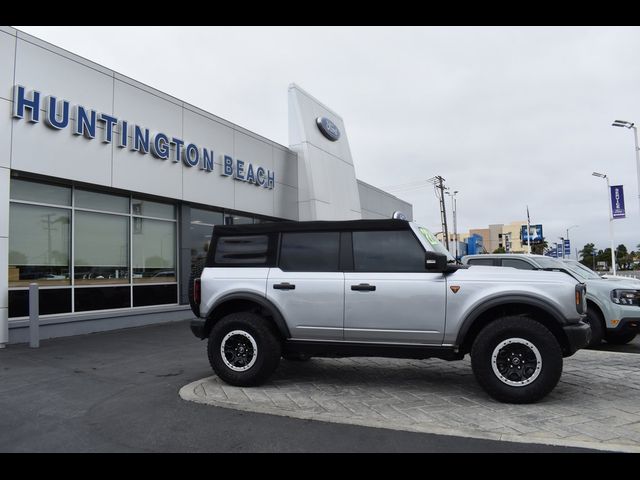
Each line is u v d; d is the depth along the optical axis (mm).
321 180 19859
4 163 9195
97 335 10633
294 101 19547
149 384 6305
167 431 4449
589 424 4520
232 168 15367
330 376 6535
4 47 9273
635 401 5273
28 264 10125
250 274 6047
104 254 11836
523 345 5082
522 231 55031
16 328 9438
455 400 5355
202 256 14898
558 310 5129
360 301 5613
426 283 5453
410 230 5723
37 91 9758
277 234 6133
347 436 4273
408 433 4328
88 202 11477
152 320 12570
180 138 13477
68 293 10891
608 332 8664
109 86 11398
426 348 5488
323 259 5891
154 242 13297
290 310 5832
